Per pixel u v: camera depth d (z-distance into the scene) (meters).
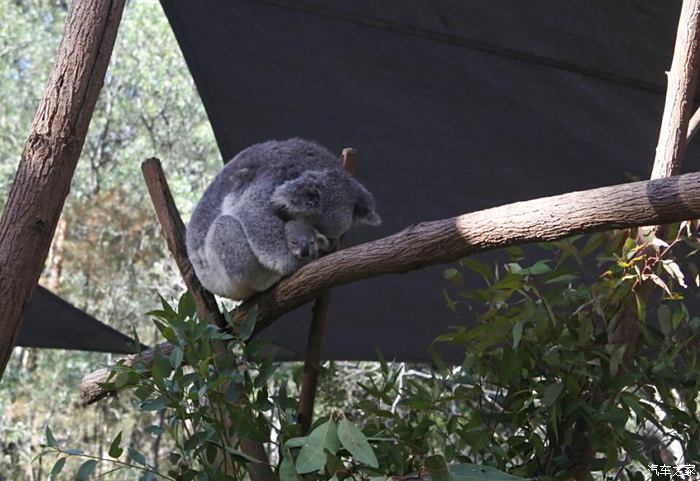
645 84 5.90
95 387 4.96
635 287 4.41
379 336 8.10
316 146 5.71
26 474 19.25
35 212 4.26
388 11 5.75
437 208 7.42
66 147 4.32
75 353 19.06
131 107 21.02
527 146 6.68
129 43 19.91
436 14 5.70
